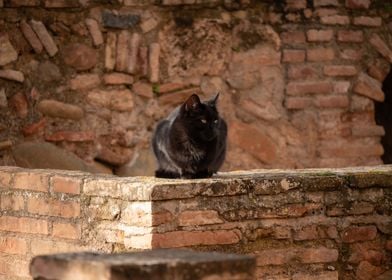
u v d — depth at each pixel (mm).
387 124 13055
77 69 11086
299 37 11945
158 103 11406
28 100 10875
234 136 11695
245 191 7367
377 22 12203
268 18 11852
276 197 7496
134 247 7148
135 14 11297
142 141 11336
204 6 11578
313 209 7648
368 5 12148
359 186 7832
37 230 7871
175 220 7105
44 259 4777
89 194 7496
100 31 11172
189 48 11531
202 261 4629
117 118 11242
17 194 8016
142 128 11336
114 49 11227
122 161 11242
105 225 7391
